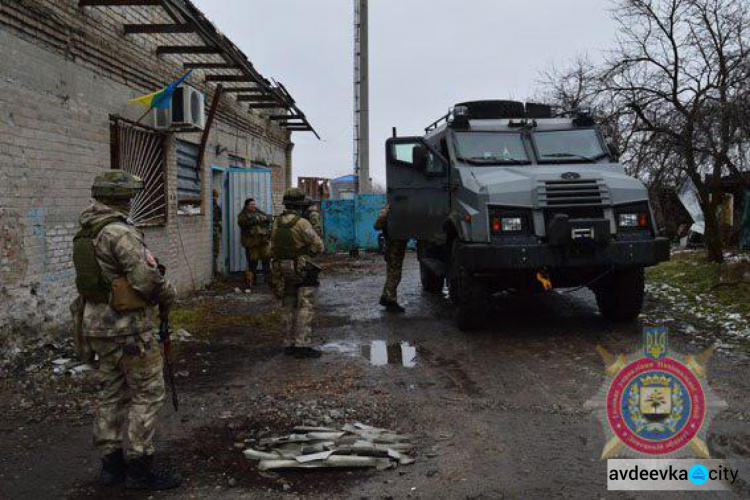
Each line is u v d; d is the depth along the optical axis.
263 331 8.41
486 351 7.16
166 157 10.67
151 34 9.96
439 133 9.46
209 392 5.71
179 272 11.34
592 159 8.65
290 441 4.39
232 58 10.01
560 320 8.79
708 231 12.14
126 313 3.71
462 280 7.93
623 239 7.48
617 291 8.11
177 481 3.81
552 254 7.29
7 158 6.40
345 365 6.64
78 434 4.65
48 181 7.13
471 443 4.45
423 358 6.91
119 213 3.79
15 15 6.51
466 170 8.28
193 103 10.12
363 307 10.41
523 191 7.52
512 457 4.20
